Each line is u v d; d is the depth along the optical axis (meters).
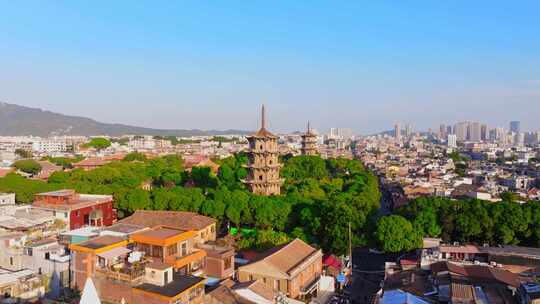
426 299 64.12
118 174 156.62
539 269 80.81
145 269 54.69
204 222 92.56
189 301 53.22
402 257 93.62
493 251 84.69
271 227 107.19
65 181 142.50
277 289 68.31
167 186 165.12
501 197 151.75
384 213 159.25
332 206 99.12
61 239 74.12
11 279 60.03
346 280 83.62
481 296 62.31
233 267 74.31
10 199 116.44
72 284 61.62
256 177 131.75
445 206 102.19
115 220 113.44
